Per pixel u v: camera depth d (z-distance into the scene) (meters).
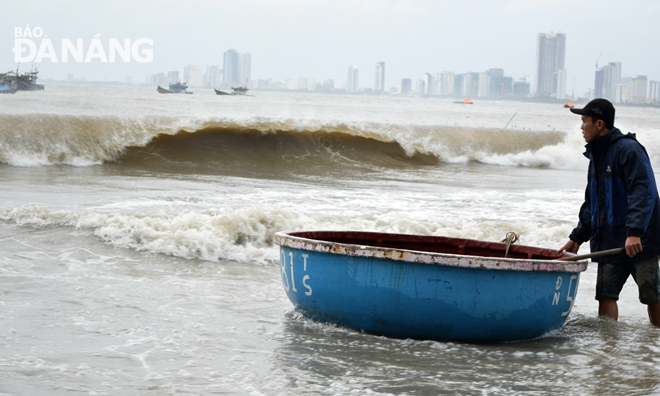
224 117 23.28
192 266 7.24
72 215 8.67
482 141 25.31
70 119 19.69
